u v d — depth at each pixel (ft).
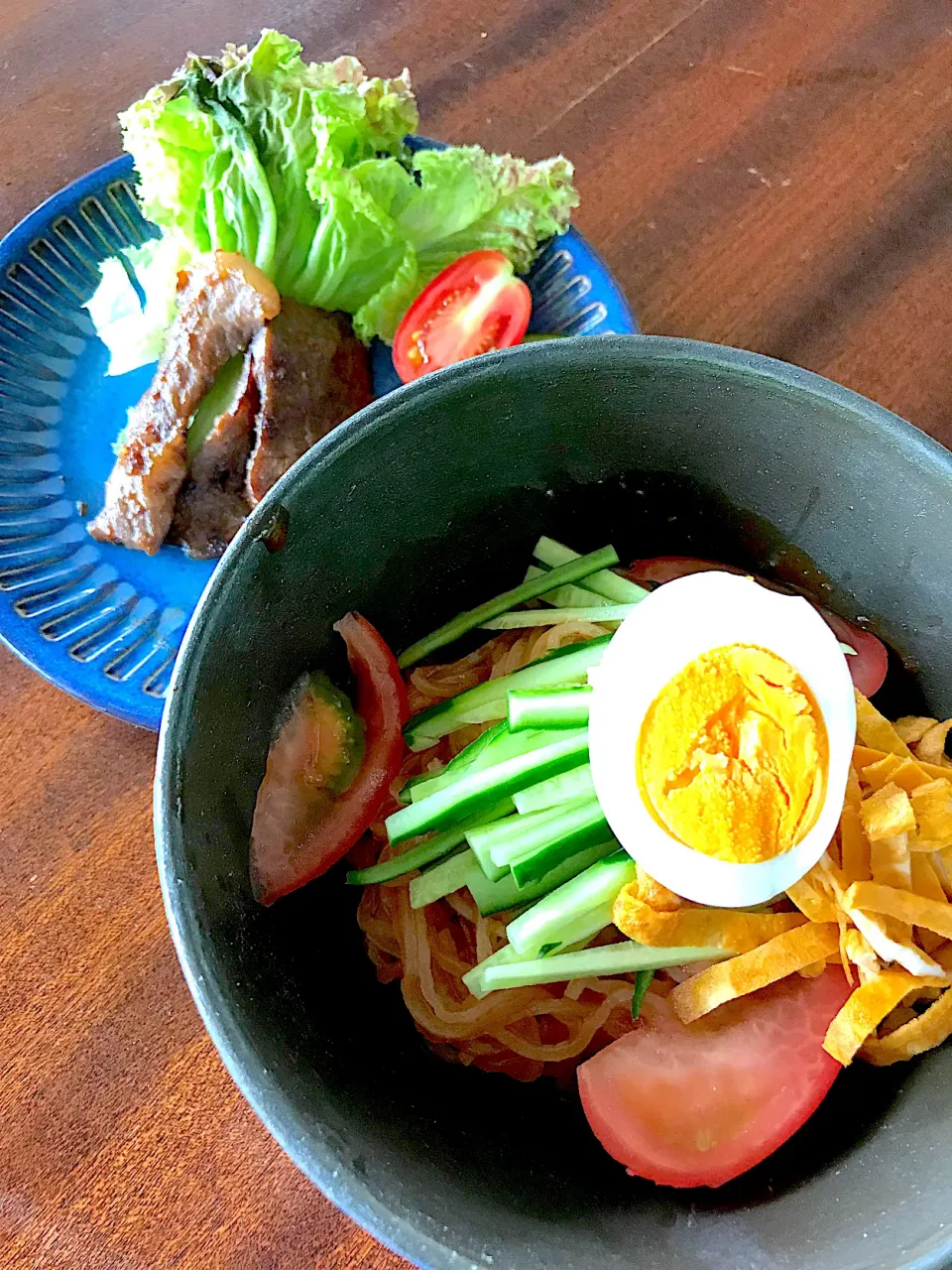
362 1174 0.43
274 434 0.81
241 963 0.48
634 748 0.57
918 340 0.86
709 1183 0.52
